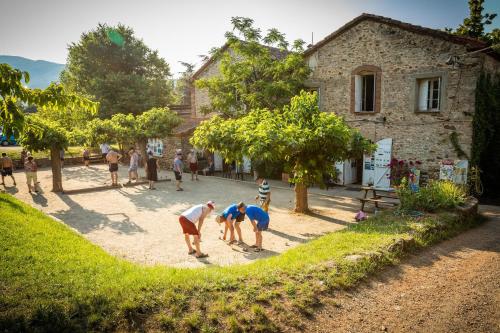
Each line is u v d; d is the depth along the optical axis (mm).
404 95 14664
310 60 17438
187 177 19688
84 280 5340
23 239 7477
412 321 4742
